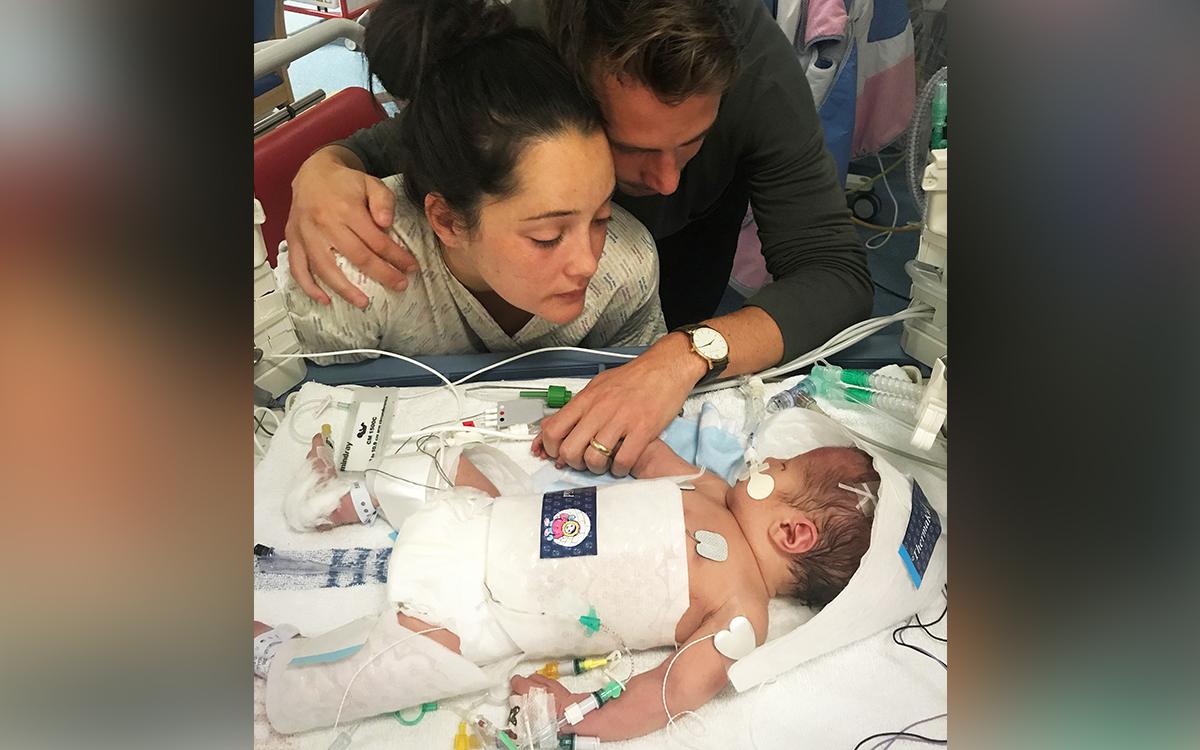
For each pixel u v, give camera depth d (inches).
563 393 43.1
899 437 41.8
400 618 32.4
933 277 44.6
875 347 47.6
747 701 31.5
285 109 44.3
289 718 30.4
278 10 42.9
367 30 38.4
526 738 30.1
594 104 37.0
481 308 46.1
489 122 36.4
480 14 36.2
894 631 33.9
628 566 32.4
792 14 44.3
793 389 44.1
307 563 36.1
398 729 31.0
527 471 40.1
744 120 42.6
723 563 33.4
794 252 47.3
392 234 43.1
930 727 30.6
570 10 35.1
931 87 47.5
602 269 45.7
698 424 41.9
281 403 44.4
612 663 32.9
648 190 43.0
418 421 42.4
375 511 37.7
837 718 31.0
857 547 34.6
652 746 30.1
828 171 45.8
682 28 34.5
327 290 44.4
